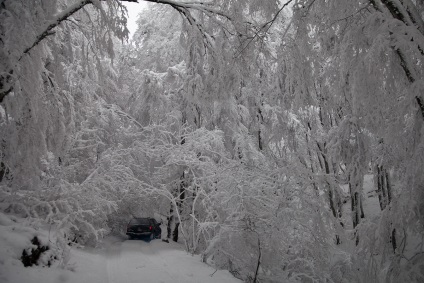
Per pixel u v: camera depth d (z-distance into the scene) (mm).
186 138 12969
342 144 12727
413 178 5199
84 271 6957
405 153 6051
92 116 13773
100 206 9781
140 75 16453
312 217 8539
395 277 6047
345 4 6219
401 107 5539
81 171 12805
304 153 13828
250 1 8320
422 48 4855
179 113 14570
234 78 9281
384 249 6441
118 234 15180
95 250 9750
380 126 6465
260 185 8734
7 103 6492
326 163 15266
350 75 5984
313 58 7586
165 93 15102
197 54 10531
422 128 5148
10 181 8625
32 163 7707
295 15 7004
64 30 9125
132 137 14805
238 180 8711
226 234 8336
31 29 6211
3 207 7992
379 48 4980
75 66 12117
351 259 8133
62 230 7516
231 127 13172
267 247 8180
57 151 9266
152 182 13594
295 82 7691
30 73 6723
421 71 5164
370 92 5785
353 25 6000
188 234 12656
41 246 6711
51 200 8828
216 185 9656
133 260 8836
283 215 8203
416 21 5348
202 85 11109
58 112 9016
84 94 12594
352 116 11883
